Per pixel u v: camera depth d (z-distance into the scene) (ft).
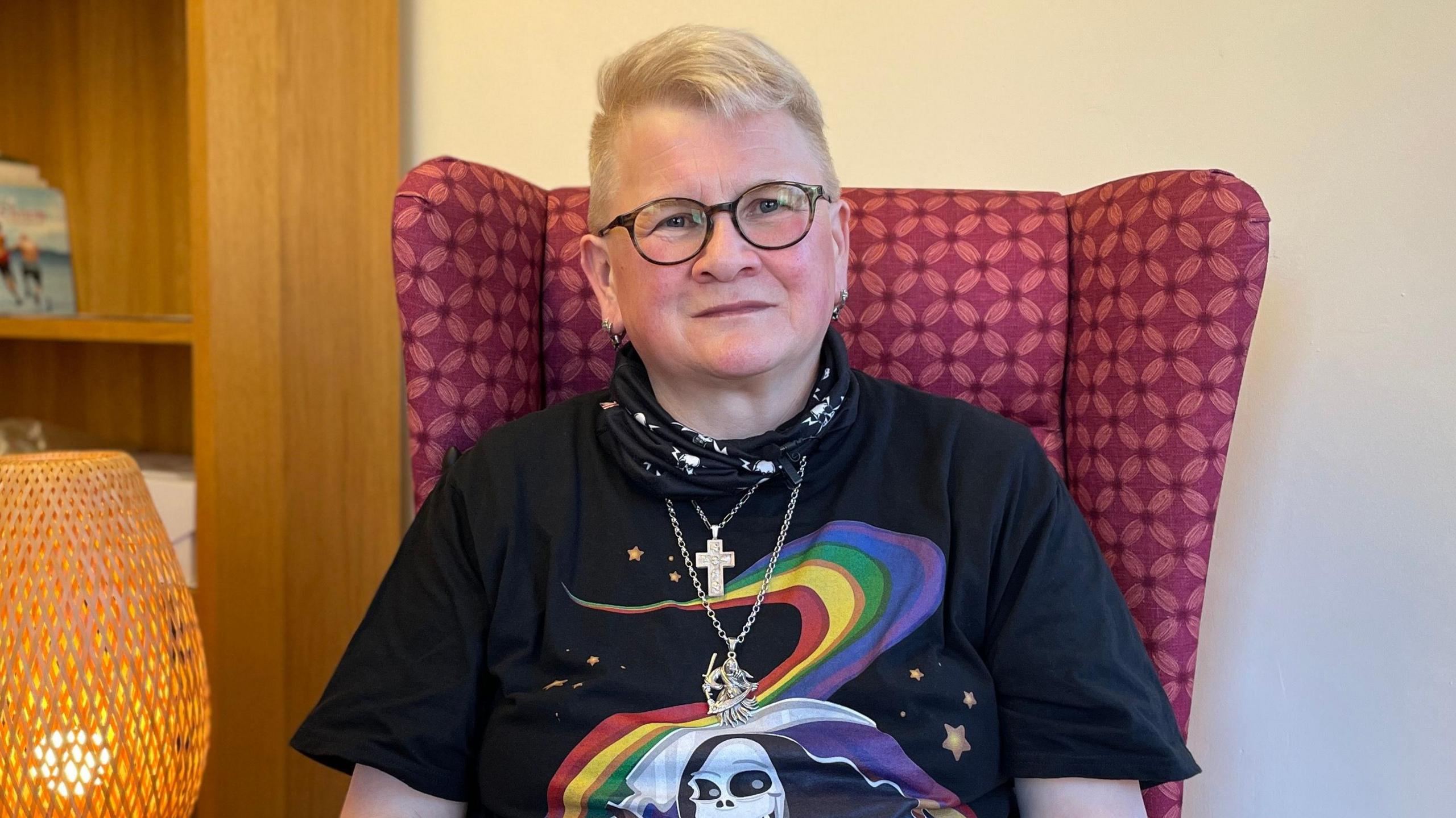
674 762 2.71
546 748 2.80
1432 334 4.02
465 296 3.69
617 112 3.08
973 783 2.78
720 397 3.10
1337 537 4.27
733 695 2.77
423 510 3.34
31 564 3.49
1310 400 4.29
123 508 3.71
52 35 5.98
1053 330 3.82
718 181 2.89
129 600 3.64
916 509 3.01
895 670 2.81
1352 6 4.09
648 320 2.99
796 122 3.02
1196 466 3.40
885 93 4.89
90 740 3.54
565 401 3.48
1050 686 2.77
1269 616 4.45
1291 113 4.24
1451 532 4.03
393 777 2.94
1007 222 3.92
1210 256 3.39
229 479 4.73
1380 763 4.25
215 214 4.56
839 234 3.31
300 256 4.97
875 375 3.87
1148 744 2.68
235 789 4.88
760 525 3.04
